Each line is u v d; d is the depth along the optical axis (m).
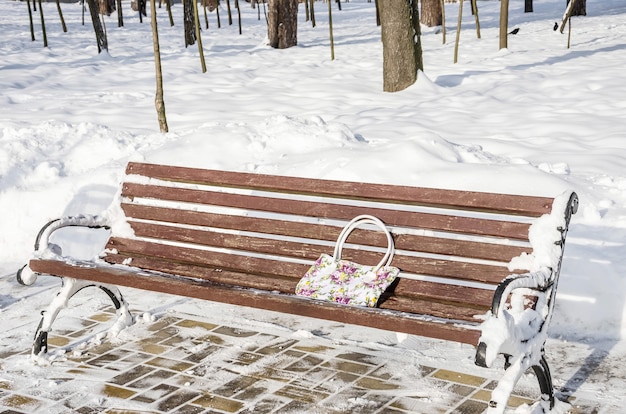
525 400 3.92
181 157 6.49
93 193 6.48
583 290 4.74
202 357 4.44
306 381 4.12
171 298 5.42
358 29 22.66
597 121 8.36
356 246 4.68
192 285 4.13
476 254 4.04
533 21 22.00
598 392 3.97
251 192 6.00
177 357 4.45
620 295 4.65
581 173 6.38
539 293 3.69
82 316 5.10
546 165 6.39
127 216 4.88
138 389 4.06
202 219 4.70
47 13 31.00
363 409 3.81
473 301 3.92
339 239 4.31
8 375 4.25
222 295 4.05
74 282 4.46
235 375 4.21
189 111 9.92
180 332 4.80
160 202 6.17
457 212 5.33
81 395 4.00
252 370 4.26
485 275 3.98
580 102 9.55
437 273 4.10
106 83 12.98
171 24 24.89
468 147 6.58
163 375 4.22
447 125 8.55
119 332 4.80
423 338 4.69
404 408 3.81
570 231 5.20
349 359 4.39
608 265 4.79
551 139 7.65
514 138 7.86
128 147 7.34
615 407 3.82
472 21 23.39
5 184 6.74
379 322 3.67
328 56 16.17
